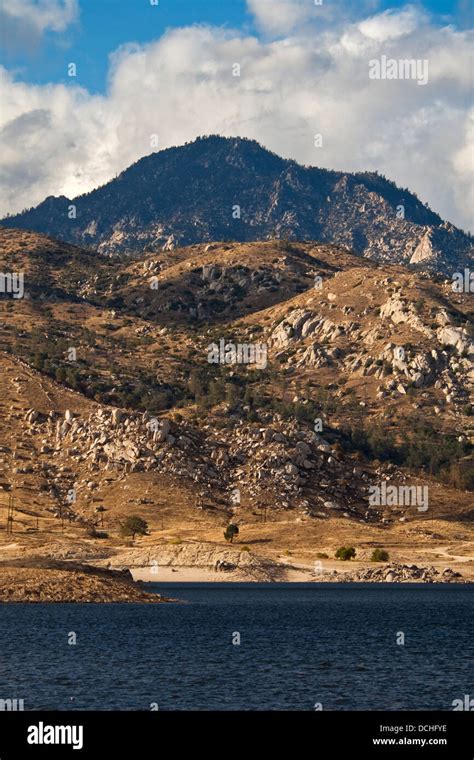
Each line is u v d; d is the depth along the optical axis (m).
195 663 163.62
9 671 152.12
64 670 154.00
